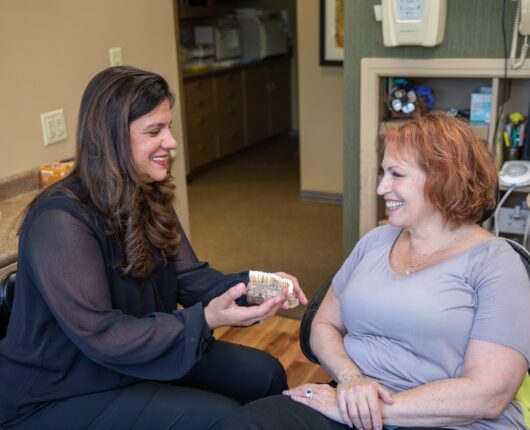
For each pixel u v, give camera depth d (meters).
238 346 1.78
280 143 7.12
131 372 1.44
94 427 1.47
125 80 1.43
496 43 2.51
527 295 1.37
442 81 2.97
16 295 1.46
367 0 2.67
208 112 5.86
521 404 1.44
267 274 1.66
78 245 1.38
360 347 1.52
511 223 2.79
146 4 3.04
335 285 1.66
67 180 1.47
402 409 1.35
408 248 1.54
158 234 1.57
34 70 2.54
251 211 4.78
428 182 1.41
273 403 1.45
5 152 2.46
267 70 6.82
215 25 6.36
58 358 1.46
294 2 7.07
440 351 1.40
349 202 3.00
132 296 1.53
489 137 2.65
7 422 1.48
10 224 2.18
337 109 4.71
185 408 1.48
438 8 2.48
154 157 1.50
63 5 2.61
